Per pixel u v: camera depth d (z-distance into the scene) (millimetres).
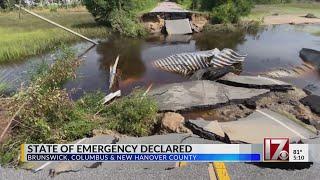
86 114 9273
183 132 8539
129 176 6598
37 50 19000
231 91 11570
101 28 26000
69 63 12789
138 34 25500
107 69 16203
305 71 15078
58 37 21953
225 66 15781
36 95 8602
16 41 19906
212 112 10406
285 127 8500
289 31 26062
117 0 26781
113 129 8828
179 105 10492
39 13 35531
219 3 30172
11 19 30703
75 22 29094
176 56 16719
